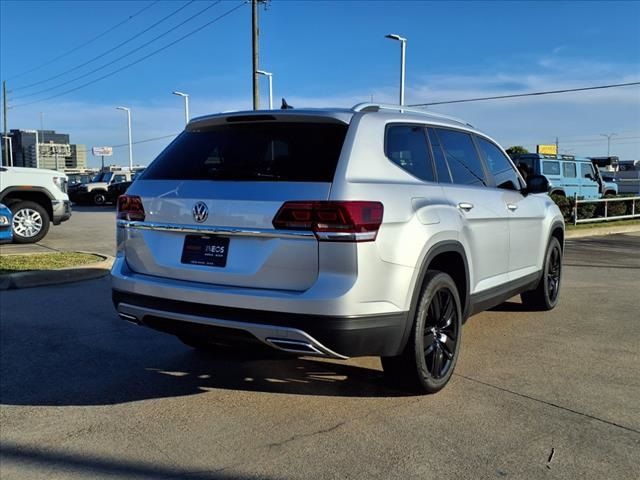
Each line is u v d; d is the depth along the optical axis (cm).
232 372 476
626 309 700
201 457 335
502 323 632
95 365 493
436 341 423
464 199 459
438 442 352
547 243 649
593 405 407
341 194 343
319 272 342
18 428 374
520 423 378
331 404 409
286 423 379
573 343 557
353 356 357
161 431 369
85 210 2930
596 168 2366
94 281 861
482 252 486
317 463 328
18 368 486
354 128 379
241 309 354
